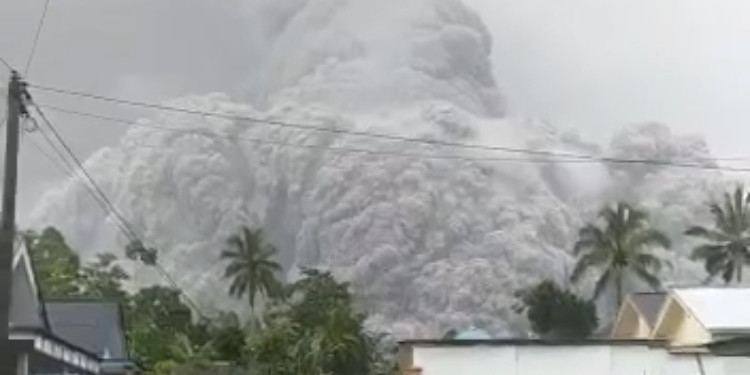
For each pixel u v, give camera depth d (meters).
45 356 30.12
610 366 40.72
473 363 41.31
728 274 102.25
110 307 44.62
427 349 41.50
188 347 66.25
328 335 74.75
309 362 69.38
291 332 72.94
